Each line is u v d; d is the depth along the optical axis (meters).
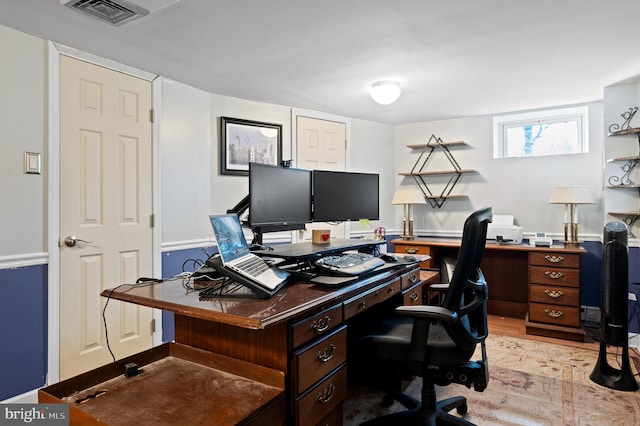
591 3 1.83
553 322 3.19
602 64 2.62
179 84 3.06
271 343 1.21
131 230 2.71
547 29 2.10
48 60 2.23
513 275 3.83
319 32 2.15
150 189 2.84
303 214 1.99
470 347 1.51
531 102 3.58
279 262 1.69
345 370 1.45
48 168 2.23
